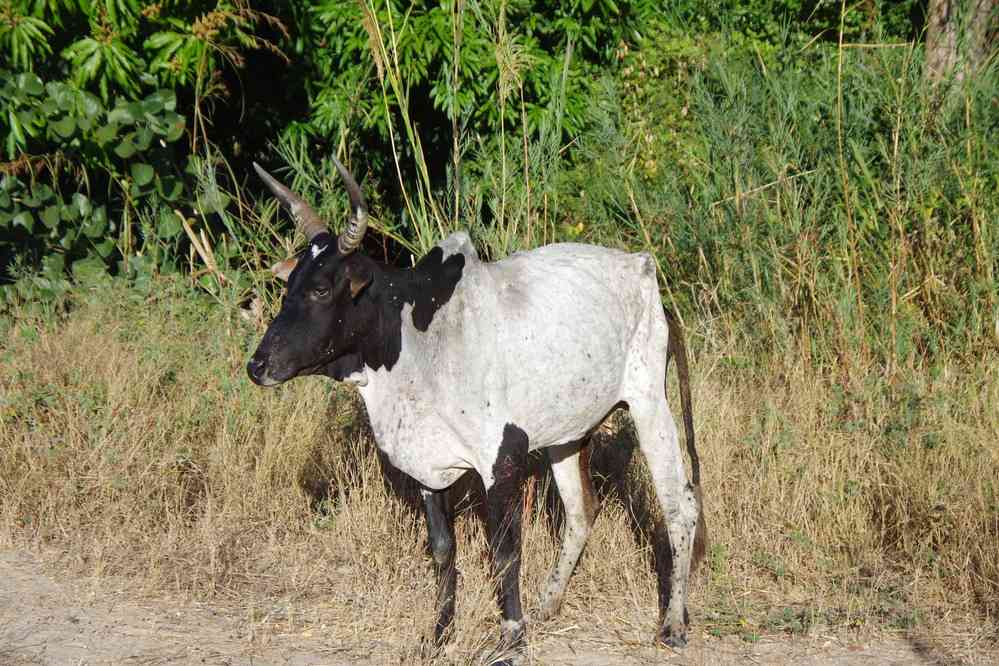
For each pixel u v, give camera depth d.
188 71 13.94
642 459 10.98
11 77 13.20
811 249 13.20
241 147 16.34
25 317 13.11
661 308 8.99
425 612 8.50
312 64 15.30
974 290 12.71
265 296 13.45
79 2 13.26
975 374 11.88
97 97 13.85
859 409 11.33
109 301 13.12
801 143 14.30
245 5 14.30
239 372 12.13
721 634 8.62
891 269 12.75
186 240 15.01
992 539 9.32
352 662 7.87
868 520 10.12
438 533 8.32
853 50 16.14
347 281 7.74
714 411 11.50
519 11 14.79
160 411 11.27
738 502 10.27
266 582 9.27
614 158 14.02
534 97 14.91
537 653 8.28
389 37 13.83
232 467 10.73
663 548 9.95
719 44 15.44
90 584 8.92
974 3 14.61
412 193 15.83
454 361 7.84
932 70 14.14
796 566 9.62
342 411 11.58
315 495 10.88
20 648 7.72
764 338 13.20
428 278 7.96
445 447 8.08
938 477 10.07
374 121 14.08
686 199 14.48
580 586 9.48
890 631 8.60
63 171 14.55
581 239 14.12
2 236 13.95
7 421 10.90
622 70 15.23
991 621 8.67
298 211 8.13
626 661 8.16
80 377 11.41
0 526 9.73
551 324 8.09
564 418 8.30
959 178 13.23
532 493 9.86
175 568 9.22
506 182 11.59
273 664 7.75
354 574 9.45
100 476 10.13
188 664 7.65
